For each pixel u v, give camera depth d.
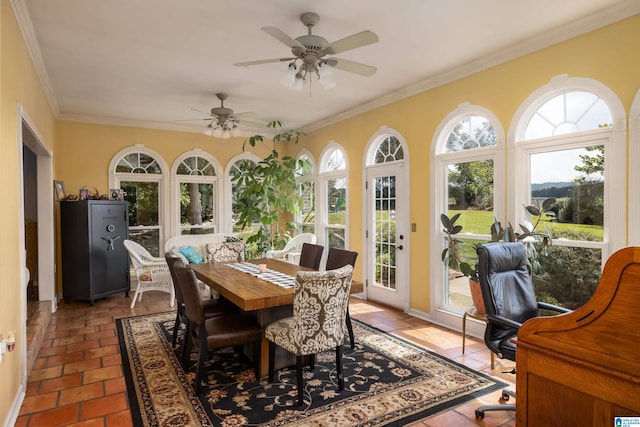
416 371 3.01
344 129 5.79
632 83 2.70
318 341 2.52
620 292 1.06
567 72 3.07
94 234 5.15
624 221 2.76
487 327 2.38
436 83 4.20
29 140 3.75
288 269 3.92
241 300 2.65
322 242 6.35
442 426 2.27
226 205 6.88
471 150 3.89
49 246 4.70
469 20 2.92
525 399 1.28
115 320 4.43
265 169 6.36
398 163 4.81
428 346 3.56
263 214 6.62
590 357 1.10
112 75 4.04
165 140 6.38
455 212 4.14
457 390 2.70
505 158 3.55
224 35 3.13
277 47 3.37
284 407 2.47
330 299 2.52
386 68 3.93
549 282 3.25
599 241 2.94
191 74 4.04
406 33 3.13
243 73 4.02
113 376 2.94
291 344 2.53
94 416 2.38
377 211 5.22
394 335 3.87
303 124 6.55
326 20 2.89
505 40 3.28
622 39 2.75
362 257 5.45
